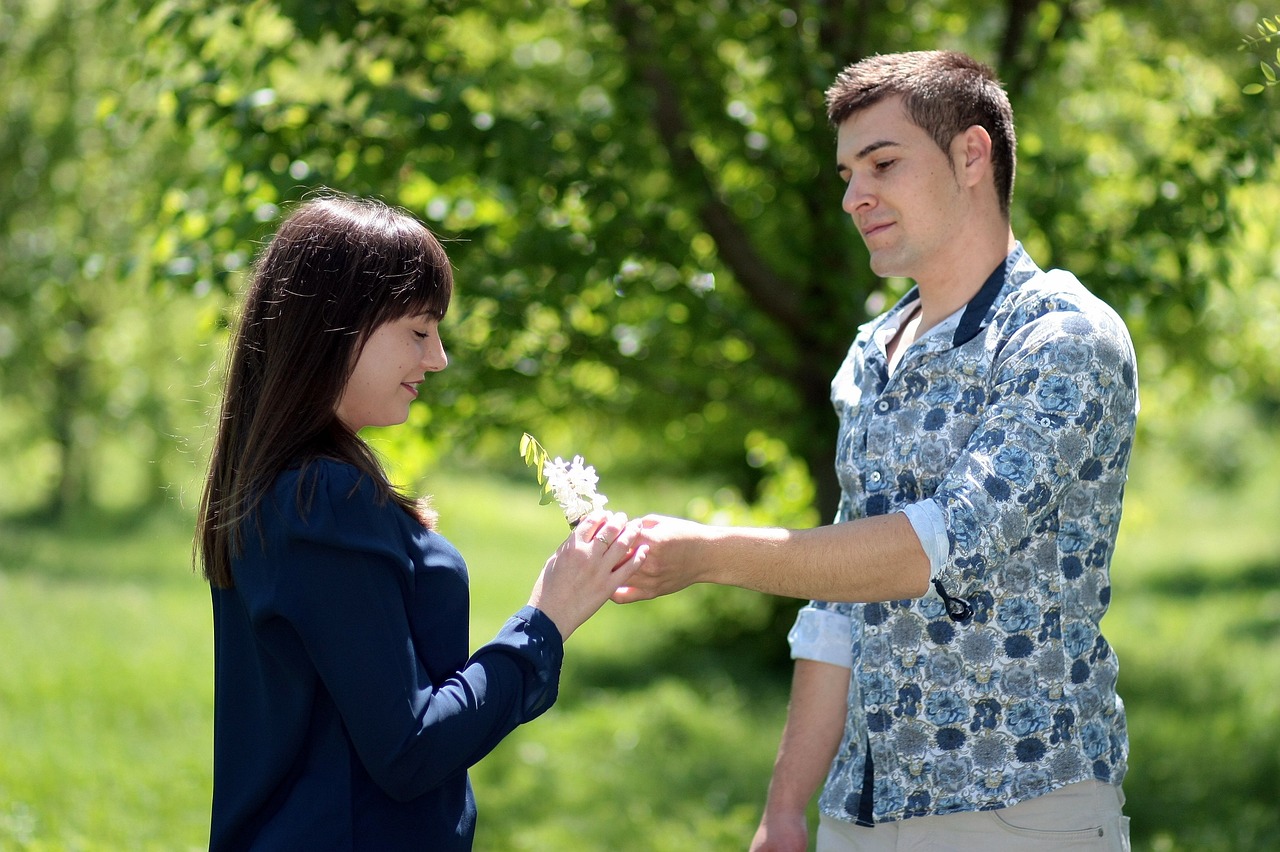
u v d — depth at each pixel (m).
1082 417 2.60
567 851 7.08
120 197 14.34
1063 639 2.75
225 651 2.45
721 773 8.84
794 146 7.80
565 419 9.62
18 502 26.78
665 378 8.94
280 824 2.30
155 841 6.80
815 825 6.97
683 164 7.71
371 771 2.23
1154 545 24.39
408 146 6.73
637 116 7.43
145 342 20.03
